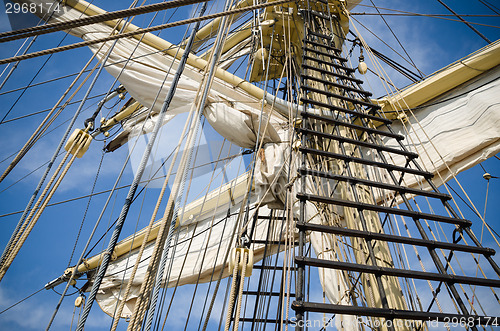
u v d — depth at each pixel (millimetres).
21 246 2809
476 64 7195
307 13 8391
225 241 7762
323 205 5754
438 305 3186
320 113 6727
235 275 2951
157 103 5781
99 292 8195
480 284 2965
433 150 6945
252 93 6965
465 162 6578
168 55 6574
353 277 5016
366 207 3438
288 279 2947
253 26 8055
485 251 3283
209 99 5531
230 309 2748
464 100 7184
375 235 3131
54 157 3346
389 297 4594
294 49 9000
